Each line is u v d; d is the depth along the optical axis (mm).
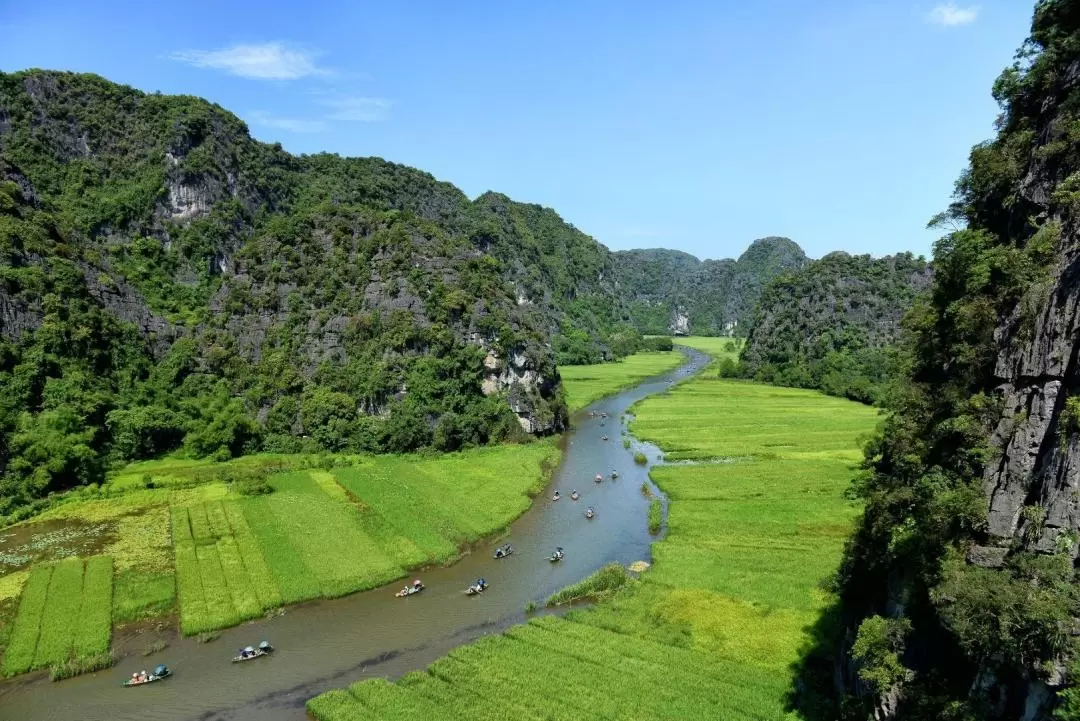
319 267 142250
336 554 72062
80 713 46938
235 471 99250
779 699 46438
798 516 83438
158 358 125688
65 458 89500
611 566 68625
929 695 34375
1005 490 34219
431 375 123375
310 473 100625
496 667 50312
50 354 100438
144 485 91750
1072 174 35312
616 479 105562
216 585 64688
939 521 36625
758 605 60375
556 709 45000
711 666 50688
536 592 65625
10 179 123875
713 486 97500
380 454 115188
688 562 70188
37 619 57562
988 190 42844
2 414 89688
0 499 82625
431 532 78875
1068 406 30969
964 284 40594
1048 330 33906
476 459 114125
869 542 46406
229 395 121438
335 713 45031
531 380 140250
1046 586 29750
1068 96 37094
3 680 50438
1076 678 26906
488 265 152750
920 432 42125
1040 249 35688
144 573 66625
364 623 59469
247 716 46500
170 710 47250
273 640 56594
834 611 58750
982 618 30953
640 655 52250
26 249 109875
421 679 49281
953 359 41375
